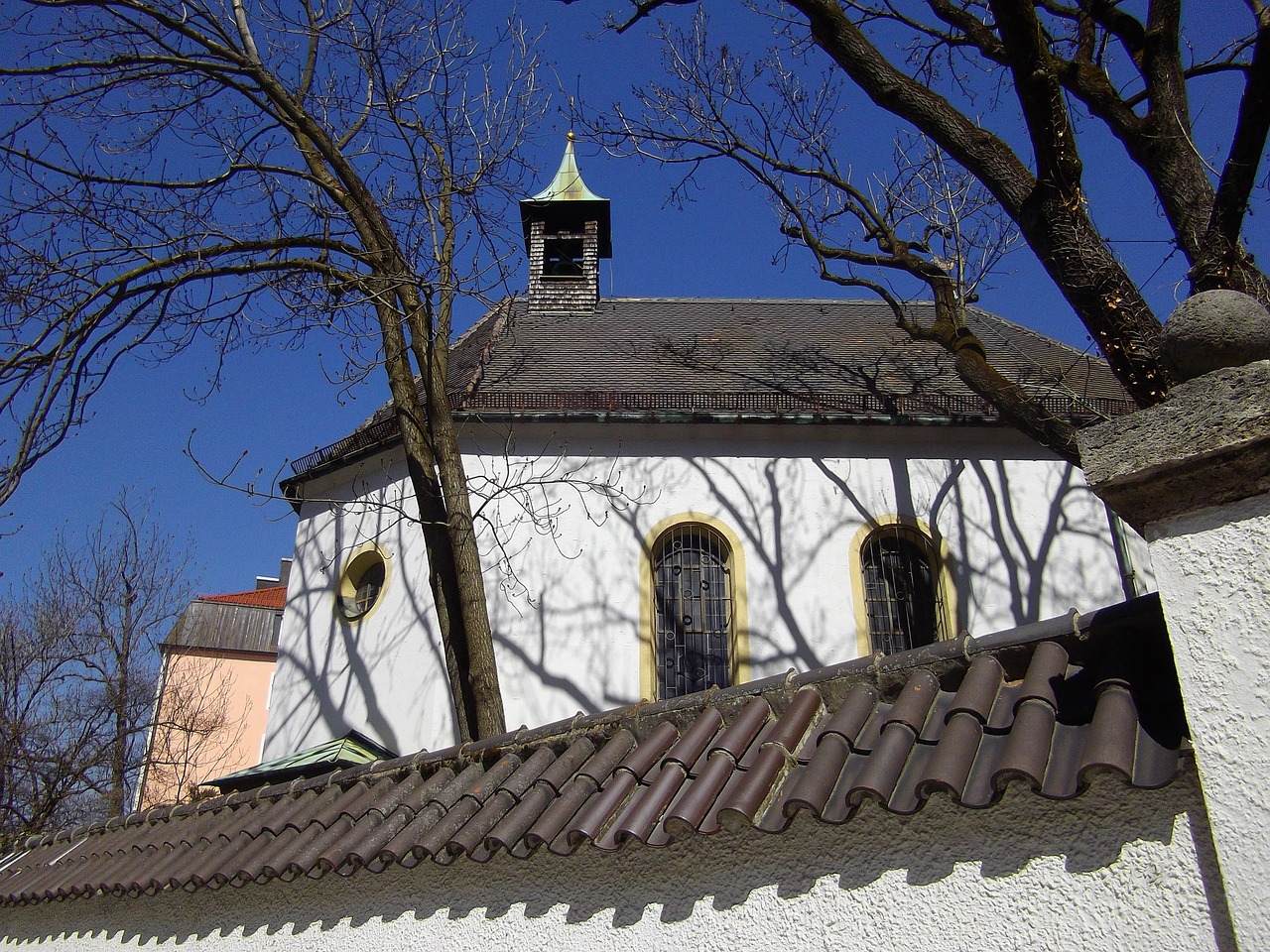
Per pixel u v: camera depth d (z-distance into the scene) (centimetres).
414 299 943
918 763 312
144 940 559
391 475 1357
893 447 1354
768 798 332
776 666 1223
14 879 704
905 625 1277
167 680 2409
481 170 1012
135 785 2159
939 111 807
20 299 833
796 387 1449
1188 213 743
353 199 935
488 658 827
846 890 304
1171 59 787
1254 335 276
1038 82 708
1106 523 1315
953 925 279
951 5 934
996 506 1321
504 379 1459
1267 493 249
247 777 1163
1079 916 259
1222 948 234
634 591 1255
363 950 433
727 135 1164
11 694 1967
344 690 1268
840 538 1295
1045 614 1264
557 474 1312
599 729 437
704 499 1311
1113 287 710
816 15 840
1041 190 734
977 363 955
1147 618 301
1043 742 282
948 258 1132
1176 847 250
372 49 978
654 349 1625
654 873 354
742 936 320
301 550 1411
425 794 464
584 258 1914
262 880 480
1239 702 238
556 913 374
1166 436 265
